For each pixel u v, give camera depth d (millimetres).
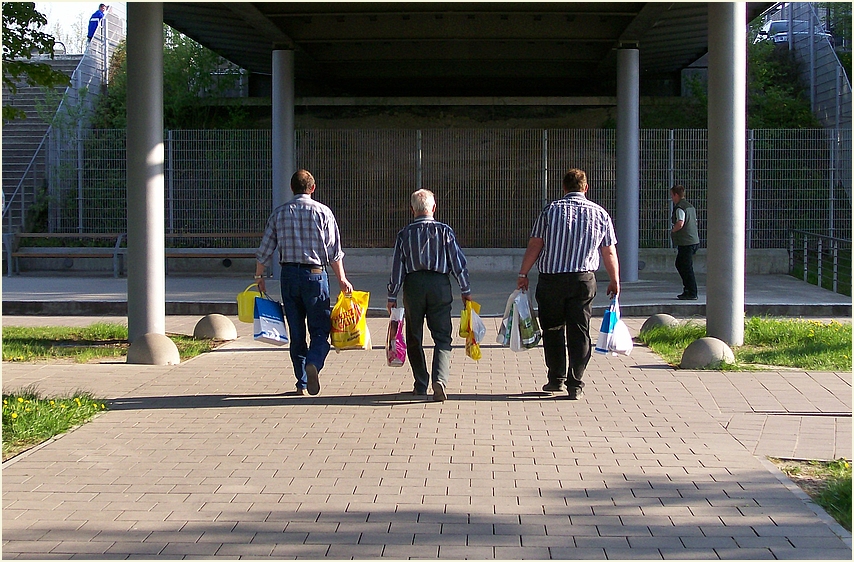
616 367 9234
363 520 4867
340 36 17703
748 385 8320
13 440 6348
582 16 16859
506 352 10359
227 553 4422
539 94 24609
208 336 11227
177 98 23031
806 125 22734
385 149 20484
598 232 7703
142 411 7355
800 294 15992
